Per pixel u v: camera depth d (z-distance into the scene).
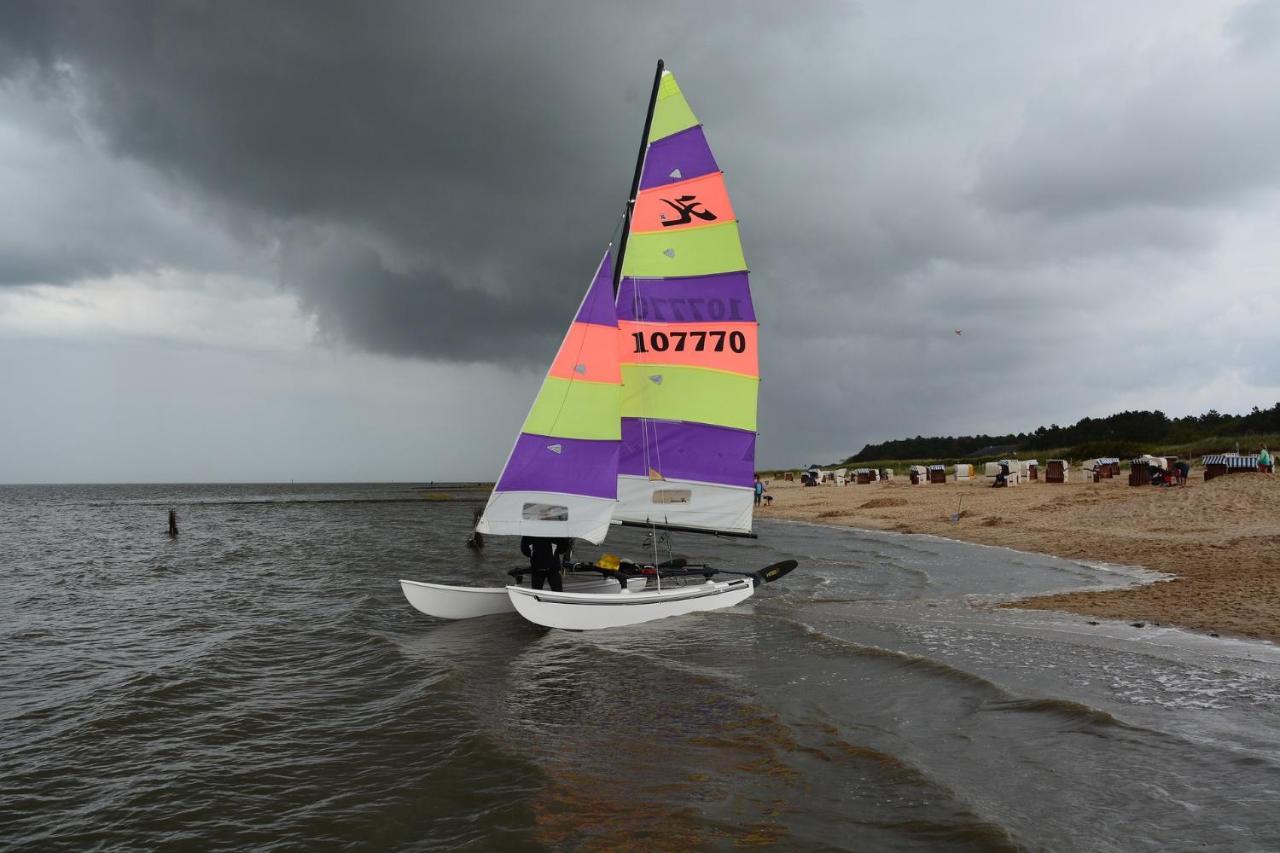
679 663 11.20
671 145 14.17
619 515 14.11
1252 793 6.16
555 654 11.85
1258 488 30.72
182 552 33.62
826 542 31.34
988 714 8.41
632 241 14.02
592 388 13.10
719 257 14.39
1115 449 74.81
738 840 5.72
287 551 33.12
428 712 9.12
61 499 129.88
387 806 6.51
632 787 6.80
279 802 6.66
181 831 6.12
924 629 12.97
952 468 77.88
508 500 12.73
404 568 25.98
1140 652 10.71
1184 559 19.45
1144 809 5.96
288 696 9.98
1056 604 14.83
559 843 5.75
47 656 12.80
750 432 14.67
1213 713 8.10
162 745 8.15
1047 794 6.32
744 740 7.93
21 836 6.08
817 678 10.18
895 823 5.91
